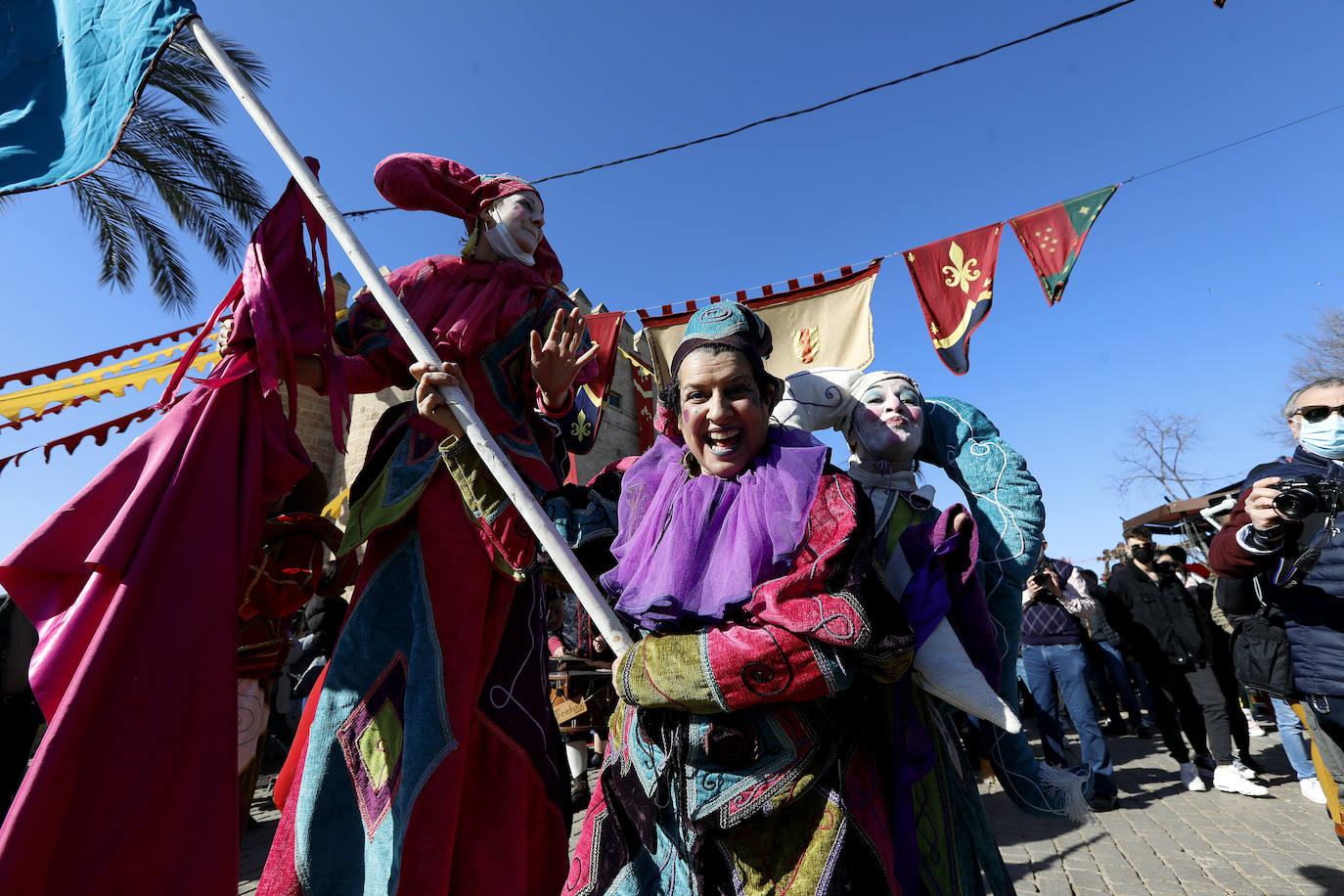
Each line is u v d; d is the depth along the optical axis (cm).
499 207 245
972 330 413
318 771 191
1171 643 564
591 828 139
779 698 113
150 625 155
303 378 198
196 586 163
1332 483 256
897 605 124
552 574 221
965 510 153
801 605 117
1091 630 770
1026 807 173
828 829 115
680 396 144
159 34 198
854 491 130
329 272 206
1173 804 511
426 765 183
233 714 161
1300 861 376
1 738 294
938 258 425
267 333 183
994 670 150
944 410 192
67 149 209
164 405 192
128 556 157
